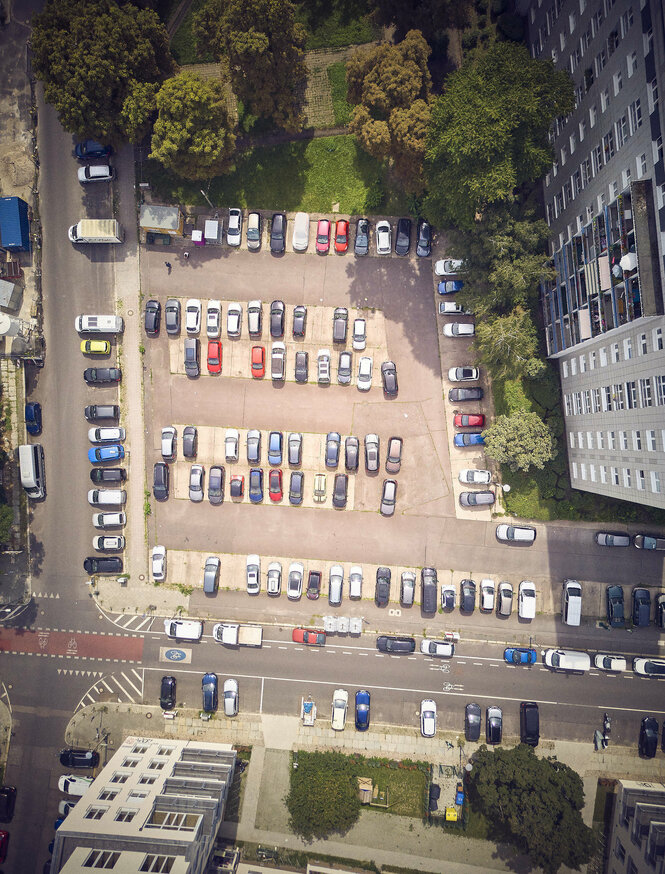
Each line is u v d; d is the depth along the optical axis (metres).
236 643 73.25
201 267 74.88
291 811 68.94
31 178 74.69
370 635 73.88
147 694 74.38
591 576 73.50
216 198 74.62
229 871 68.81
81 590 74.94
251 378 74.88
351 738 73.19
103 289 74.94
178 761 68.12
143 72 67.56
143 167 74.56
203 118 65.56
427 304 74.00
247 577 73.81
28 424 74.56
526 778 64.56
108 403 75.00
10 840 73.50
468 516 74.00
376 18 70.00
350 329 74.44
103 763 74.00
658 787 69.38
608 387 60.34
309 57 74.00
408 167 66.75
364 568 74.31
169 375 75.00
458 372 72.81
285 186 74.38
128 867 55.25
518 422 66.69
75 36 63.03
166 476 74.38
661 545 71.94
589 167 60.00
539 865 67.50
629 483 57.16
